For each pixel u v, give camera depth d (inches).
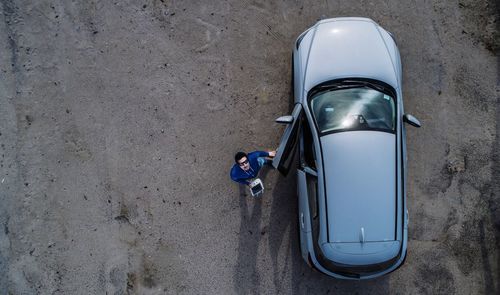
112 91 291.4
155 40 293.4
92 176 289.9
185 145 291.1
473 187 288.8
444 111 292.2
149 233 288.2
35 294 285.1
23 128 289.4
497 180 288.4
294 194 288.5
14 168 288.7
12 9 290.7
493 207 287.6
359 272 249.0
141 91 291.9
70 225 288.5
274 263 286.2
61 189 289.3
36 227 287.6
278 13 295.4
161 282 287.0
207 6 295.3
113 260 287.9
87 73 291.6
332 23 266.8
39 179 289.0
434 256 285.3
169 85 292.4
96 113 291.1
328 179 241.6
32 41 291.0
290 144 253.0
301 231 261.9
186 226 288.0
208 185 289.6
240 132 291.6
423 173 289.4
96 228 288.5
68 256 287.4
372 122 246.1
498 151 289.6
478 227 287.0
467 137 291.0
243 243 287.3
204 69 293.3
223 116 291.9
